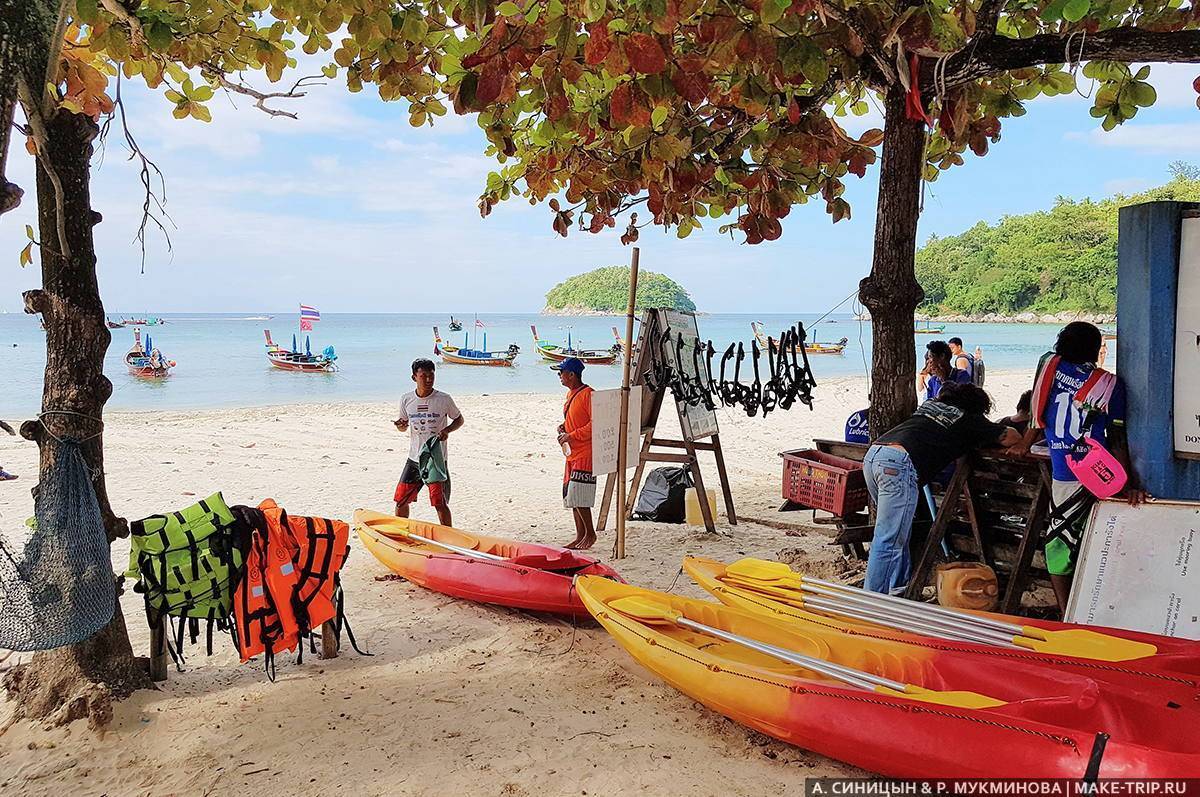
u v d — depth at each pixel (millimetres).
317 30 5945
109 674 4637
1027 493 5754
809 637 4844
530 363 49375
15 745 4281
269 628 4988
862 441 8422
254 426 19609
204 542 4812
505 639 5812
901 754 3645
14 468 13266
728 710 4344
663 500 9570
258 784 3883
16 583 4156
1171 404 4914
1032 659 4426
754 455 14836
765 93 6000
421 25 5609
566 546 8547
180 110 6434
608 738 4320
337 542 5266
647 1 4535
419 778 3924
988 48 5574
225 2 5691
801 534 8938
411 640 5816
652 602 5523
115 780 3938
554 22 4672
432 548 7352
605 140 7910
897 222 6895
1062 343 5238
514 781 3896
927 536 6359
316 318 51688
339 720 4527
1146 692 3932
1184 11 5719
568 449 8297
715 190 8766
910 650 4570
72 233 4465
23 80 3855
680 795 3777
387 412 23219
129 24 5273
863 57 6625
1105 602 4918
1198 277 4773
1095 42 5191
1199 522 4730
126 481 12453
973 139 8078
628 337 8188
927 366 9359
